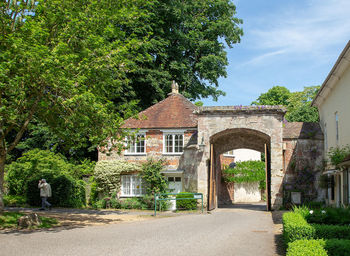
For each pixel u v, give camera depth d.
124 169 27.03
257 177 38.31
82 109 15.10
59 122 17.42
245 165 37.53
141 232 13.24
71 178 27.02
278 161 23.28
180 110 28.50
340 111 18.86
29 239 11.61
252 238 11.84
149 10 32.59
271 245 10.63
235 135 27.97
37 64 13.36
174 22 35.97
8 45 14.85
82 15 16.03
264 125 23.64
